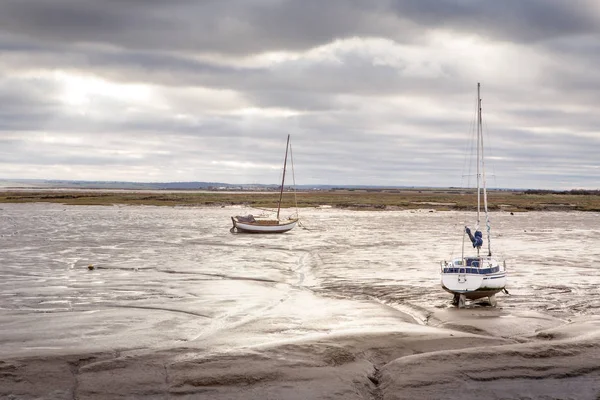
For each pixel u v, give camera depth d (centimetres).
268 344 1927
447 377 1633
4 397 1456
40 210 12550
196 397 1479
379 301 2992
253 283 3459
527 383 1608
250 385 1559
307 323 2412
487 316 2569
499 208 14788
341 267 4203
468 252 5222
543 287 3378
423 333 2119
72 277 3562
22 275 3622
